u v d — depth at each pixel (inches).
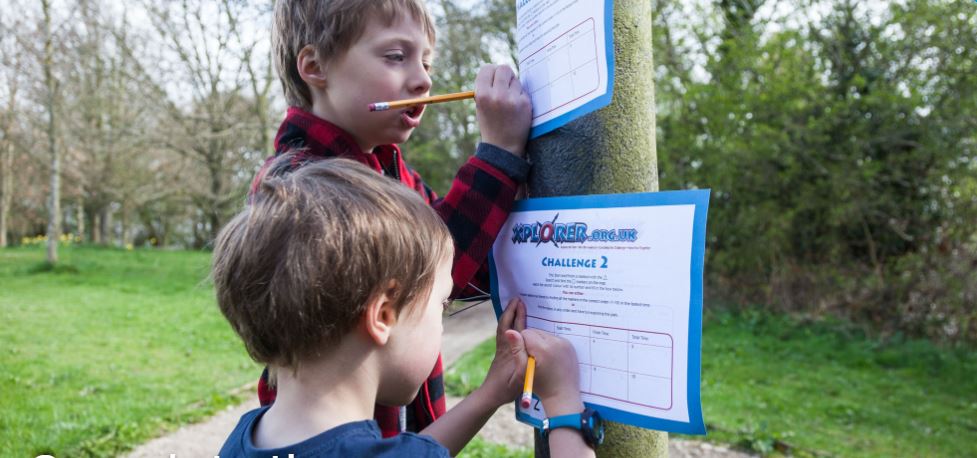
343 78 45.9
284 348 31.1
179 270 552.1
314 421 31.2
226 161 629.3
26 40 506.6
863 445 183.0
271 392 47.0
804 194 338.0
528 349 38.6
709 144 352.8
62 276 489.7
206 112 576.4
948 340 304.0
